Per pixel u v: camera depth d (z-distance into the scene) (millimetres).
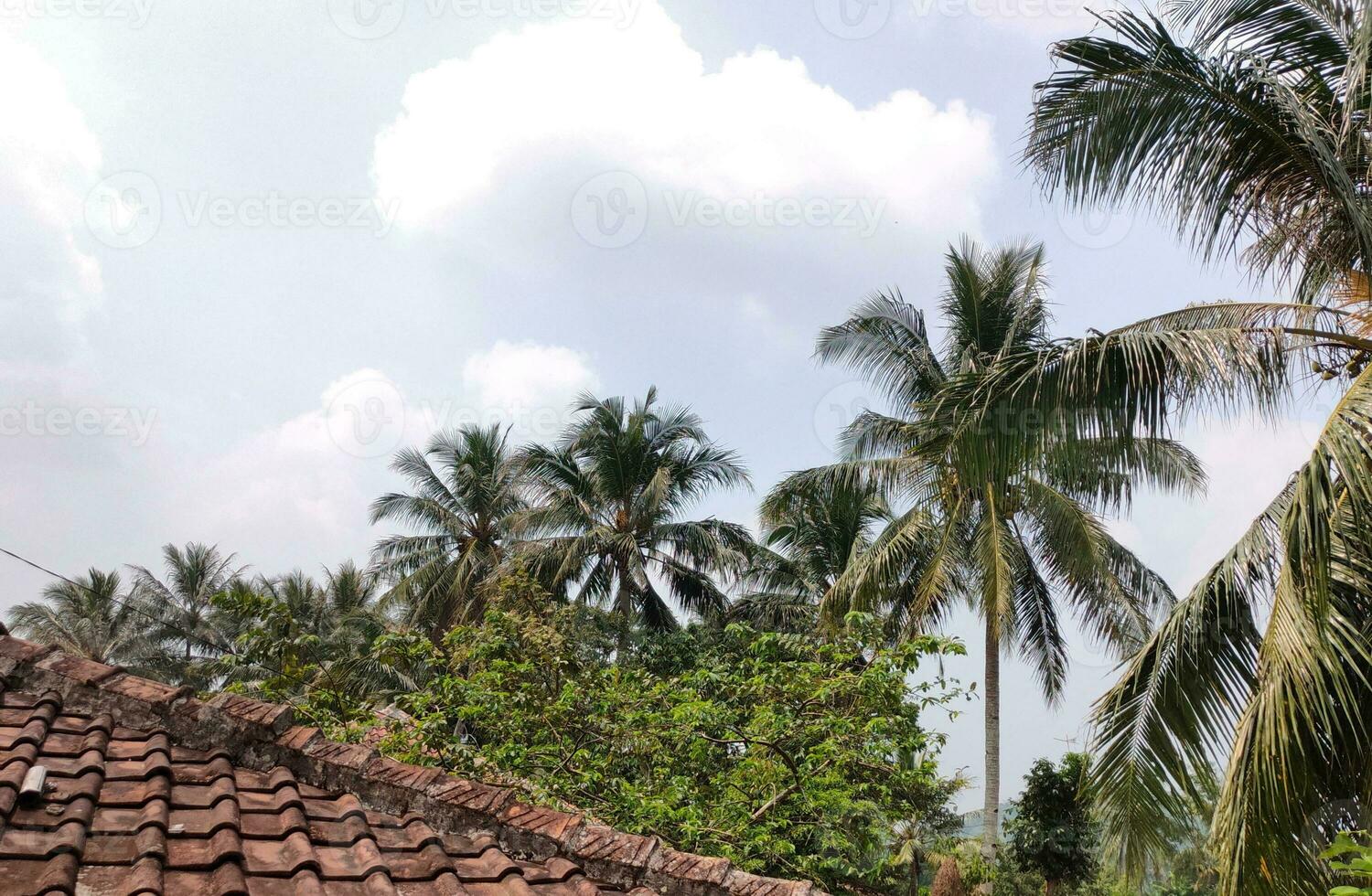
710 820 9242
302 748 4281
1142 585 18656
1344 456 5379
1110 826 6918
